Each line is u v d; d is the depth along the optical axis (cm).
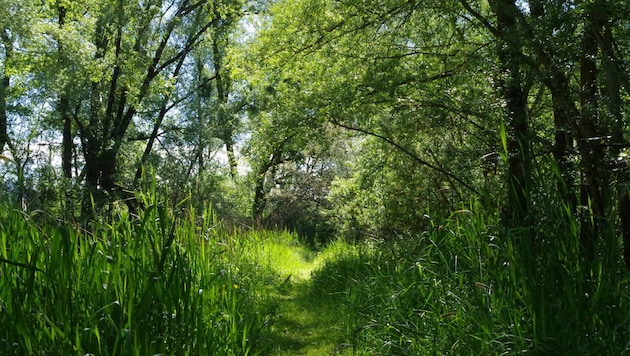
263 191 2536
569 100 665
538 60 696
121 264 381
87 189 1722
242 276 833
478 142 948
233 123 2373
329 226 2628
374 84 957
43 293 346
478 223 466
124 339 334
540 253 397
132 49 2153
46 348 322
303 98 1077
